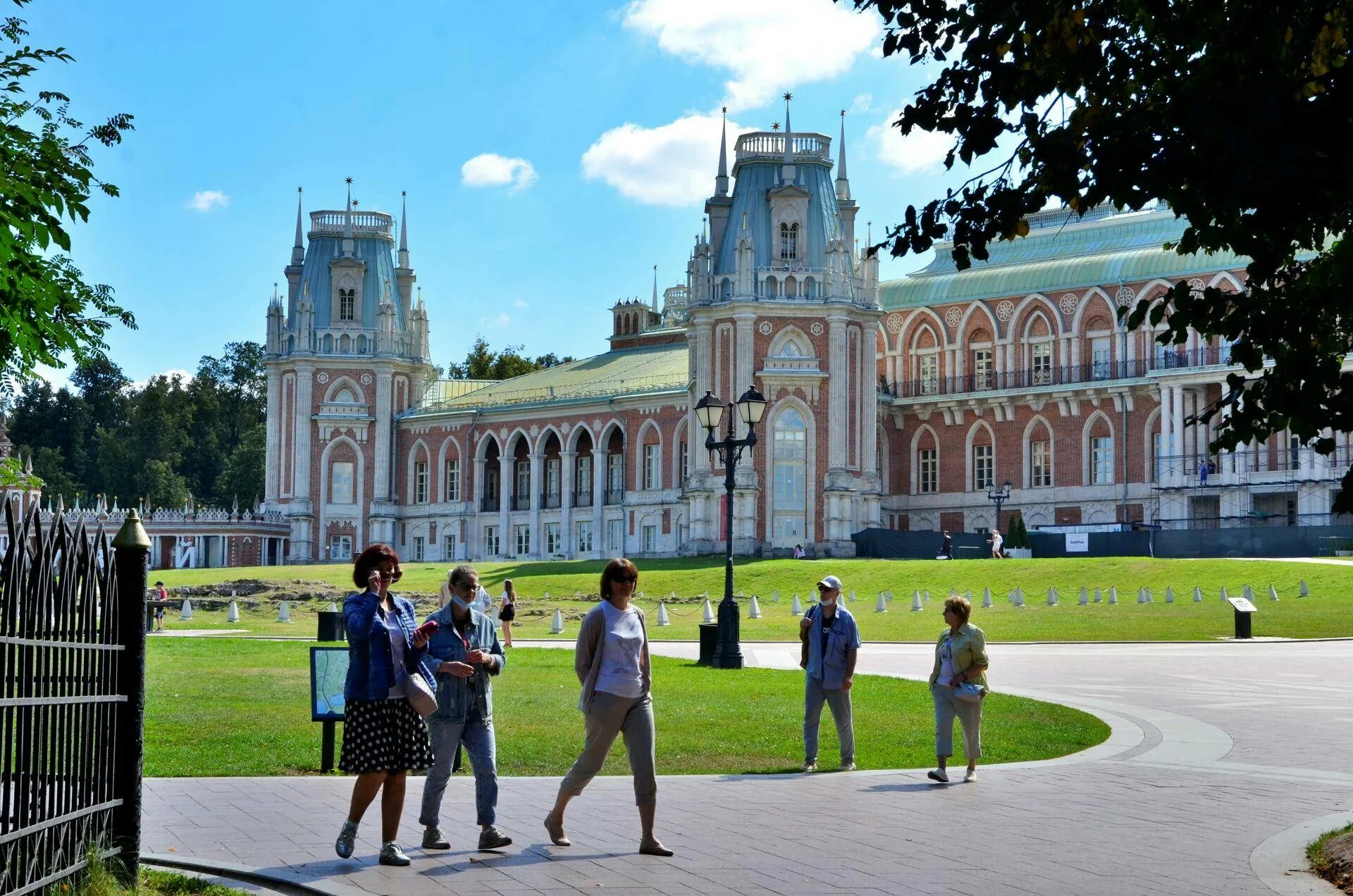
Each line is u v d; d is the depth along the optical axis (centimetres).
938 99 1139
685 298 11969
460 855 1328
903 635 4850
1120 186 1006
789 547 8412
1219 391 8594
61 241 1548
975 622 5181
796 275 8600
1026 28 1120
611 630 1345
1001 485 9506
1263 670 3472
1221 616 5109
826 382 8538
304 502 10362
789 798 1664
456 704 1362
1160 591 5994
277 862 1282
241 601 6544
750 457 8419
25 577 986
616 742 2141
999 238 1126
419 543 10619
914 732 2303
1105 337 9238
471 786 1767
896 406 9831
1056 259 9650
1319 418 1078
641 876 1238
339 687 1831
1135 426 9025
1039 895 1178
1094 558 6800
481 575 7612
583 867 1274
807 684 1945
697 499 8481
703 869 1267
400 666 1279
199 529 9975
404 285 11000
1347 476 1005
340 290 10612
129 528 1167
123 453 14188
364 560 1297
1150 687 3044
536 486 10244
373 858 1309
